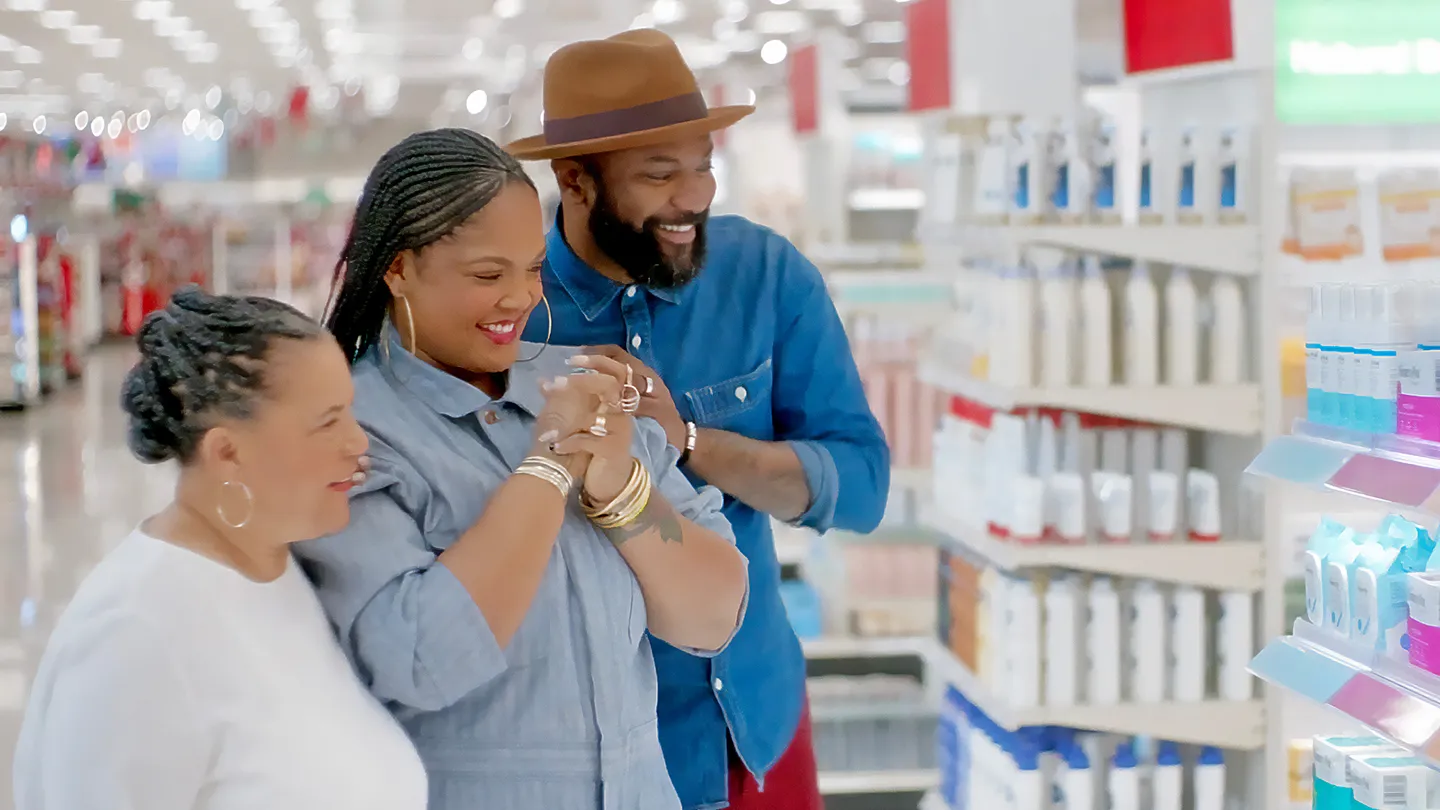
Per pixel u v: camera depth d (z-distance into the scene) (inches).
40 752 60.8
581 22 639.1
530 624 69.7
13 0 590.2
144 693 59.2
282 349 61.2
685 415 96.4
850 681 209.6
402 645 65.5
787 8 603.2
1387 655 88.8
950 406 171.5
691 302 97.0
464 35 681.0
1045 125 145.3
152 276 1195.9
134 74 867.4
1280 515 142.0
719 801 95.0
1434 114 141.4
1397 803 96.2
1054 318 141.3
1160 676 144.1
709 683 94.3
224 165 980.6
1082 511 143.4
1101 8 186.7
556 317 95.3
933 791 181.3
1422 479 79.7
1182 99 157.8
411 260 69.6
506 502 67.3
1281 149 156.1
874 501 100.4
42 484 459.2
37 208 994.1
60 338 801.6
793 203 382.0
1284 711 143.8
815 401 101.6
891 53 749.9
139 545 62.4
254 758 61.2
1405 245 139.2
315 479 62.4
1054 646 143.6
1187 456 149.5
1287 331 147.6
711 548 73.5
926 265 222.8
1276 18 140.2
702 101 89.5
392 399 71.3
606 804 70.4
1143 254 141.8
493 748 69.8
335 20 636.1
